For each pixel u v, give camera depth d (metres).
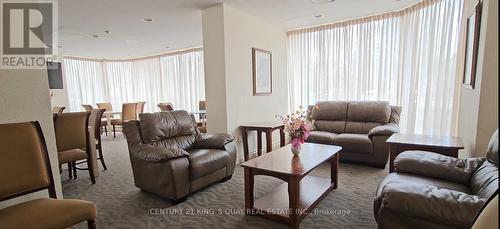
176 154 2.50
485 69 2.19
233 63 3.84
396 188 1.42
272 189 2.82
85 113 3.08
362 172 3.31
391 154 2.65
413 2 3.83
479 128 2.27
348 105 4.27
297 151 2.54
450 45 3.37
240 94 4.00
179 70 7.38
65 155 2.93
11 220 1.31
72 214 1.43
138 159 2.73
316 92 5.09
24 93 1.85
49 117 1.99
